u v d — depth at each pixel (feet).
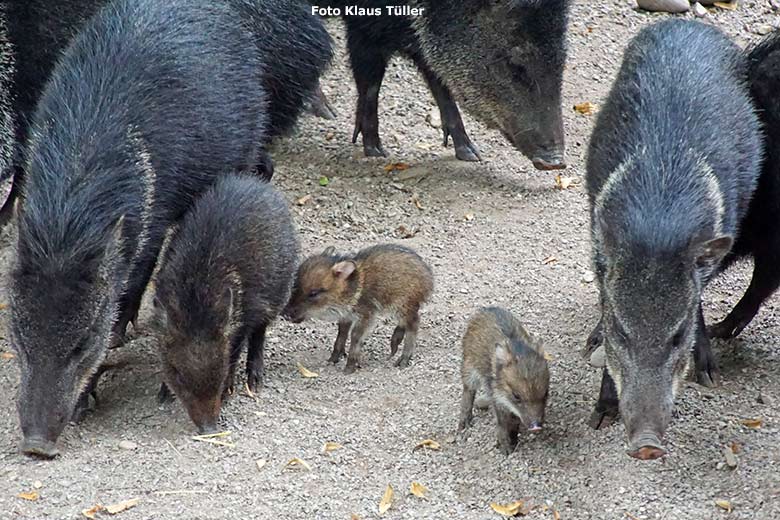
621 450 36.78
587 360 42.50
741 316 43.39
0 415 39.01
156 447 37.27
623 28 68.64
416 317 42.32
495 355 36.14
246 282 39.04
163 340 37.96
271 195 41.70
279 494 35.27
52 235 36.40
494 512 34.88
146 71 40.93
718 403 39.37
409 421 39.09
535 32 53.47
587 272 48.88
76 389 36.55
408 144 59.98
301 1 50.03
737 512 34.27
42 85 47.01
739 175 38.06
